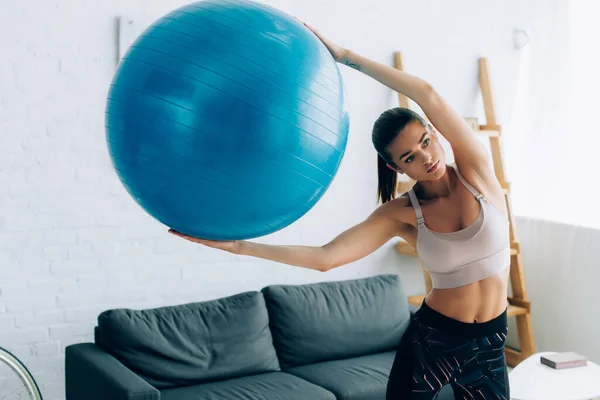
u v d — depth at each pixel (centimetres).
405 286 440
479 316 201
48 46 328
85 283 345
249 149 124
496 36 450
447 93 440
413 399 211
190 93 123
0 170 323
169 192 130
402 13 420
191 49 126
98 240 347
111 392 269
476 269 195
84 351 303
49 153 332
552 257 428
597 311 400
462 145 187
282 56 129
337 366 339
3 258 327
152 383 308
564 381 303
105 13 338
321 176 136
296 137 127
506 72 456
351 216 415
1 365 329
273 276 394
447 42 436
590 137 414
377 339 362
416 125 183
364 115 414
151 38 132
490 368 206
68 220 339
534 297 441
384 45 417
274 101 125
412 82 179
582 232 408
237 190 128
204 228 137
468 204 193
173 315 324
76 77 335
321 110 131
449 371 207
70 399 311
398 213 205
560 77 429
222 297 380
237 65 125
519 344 441
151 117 125
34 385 296
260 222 135
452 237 195
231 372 325
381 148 189
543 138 440
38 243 334
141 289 359
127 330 307
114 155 135
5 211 326
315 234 405
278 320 347
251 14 134
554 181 433
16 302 331
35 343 337
